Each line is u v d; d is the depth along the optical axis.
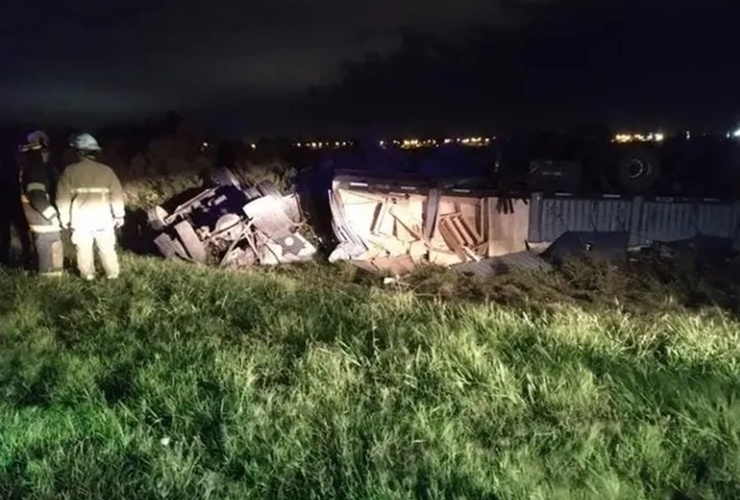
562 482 3.87
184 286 8.66
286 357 5.91
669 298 9.28
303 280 10.30
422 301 8.72
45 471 3.97
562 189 12.21
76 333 6.62
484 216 11.53
